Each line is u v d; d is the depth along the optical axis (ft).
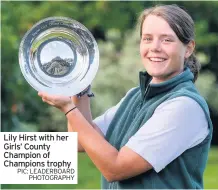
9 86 24.77
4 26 25.27
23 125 26.02
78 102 9.92
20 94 25.16
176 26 8.99
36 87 9.20
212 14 36.27
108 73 32.50
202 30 34.35
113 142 9.61
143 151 8.71
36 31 9.34
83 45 9.45
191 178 8.98
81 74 9.39
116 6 33.17
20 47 9.25
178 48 9.06
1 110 24.85
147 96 9.34
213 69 36.32
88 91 9.91
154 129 8.77
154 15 9.12
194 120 8.81
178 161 8.88
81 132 8.96
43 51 9.35
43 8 31.81
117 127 9.69
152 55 9.07
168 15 9.04
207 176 28.07
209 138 9.06
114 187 9.35
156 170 8.73
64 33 9.42
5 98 25.00
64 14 32.30
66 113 9.06
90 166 31.86
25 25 30.73
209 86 33.71
